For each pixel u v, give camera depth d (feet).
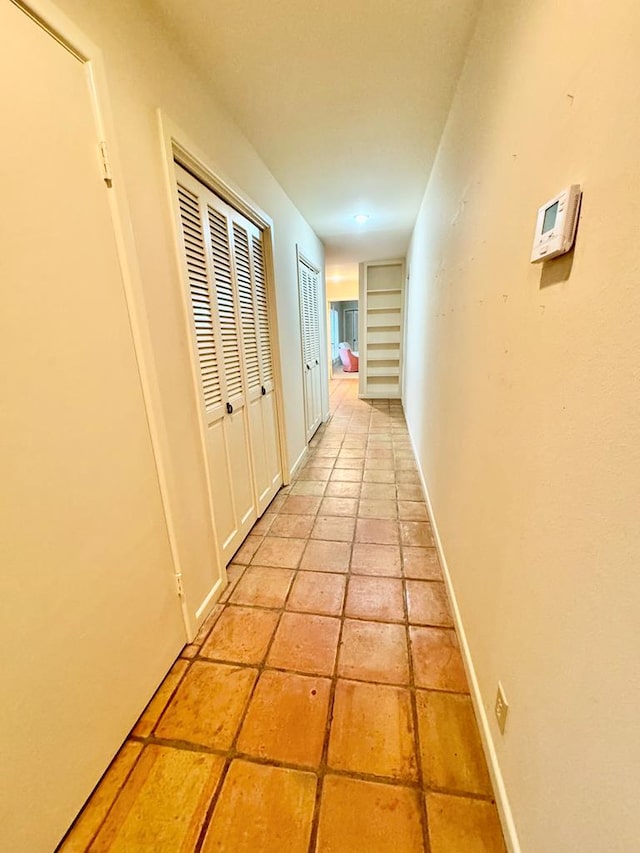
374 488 9.11
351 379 28.60
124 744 3.51
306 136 6.17
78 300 2.91
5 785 2.38
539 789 2.27
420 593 5.48
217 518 5.59
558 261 2.14
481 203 3.83
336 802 3.05
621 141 1.54
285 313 8.87
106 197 3.18
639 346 1.42
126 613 3.52
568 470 2.00
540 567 2.33
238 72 4.63
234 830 2.89
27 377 2.49
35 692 2.58
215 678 4.19
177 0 3.60
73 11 2.80
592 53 1.76
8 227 2.35
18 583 2.45
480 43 3.81
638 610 1.42
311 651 4.52
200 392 4.84
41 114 2.56
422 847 2.76
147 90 3.71
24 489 2.48
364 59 4.46
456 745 3.44
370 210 10.16
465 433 4.50
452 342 5.45
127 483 3.51
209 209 5.25
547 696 2.19
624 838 1.48
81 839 2.85
